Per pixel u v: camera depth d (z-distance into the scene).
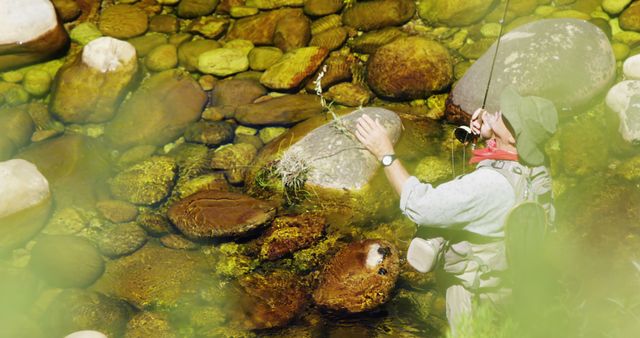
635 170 4.95
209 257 4.55
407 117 5.48
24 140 5.34
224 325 4.10
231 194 4.89
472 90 5.34
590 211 4.70
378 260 4.26
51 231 4.74
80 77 5.61
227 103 5.68
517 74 5.26
